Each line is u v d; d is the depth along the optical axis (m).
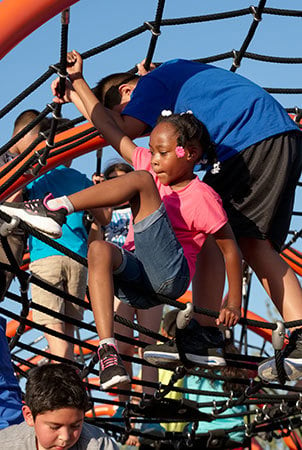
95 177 6.29
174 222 4.14
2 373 4.39
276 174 4.48
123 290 4.14
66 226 6.02
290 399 5.32
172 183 4.20
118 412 6.80
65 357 5.90
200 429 6.46
